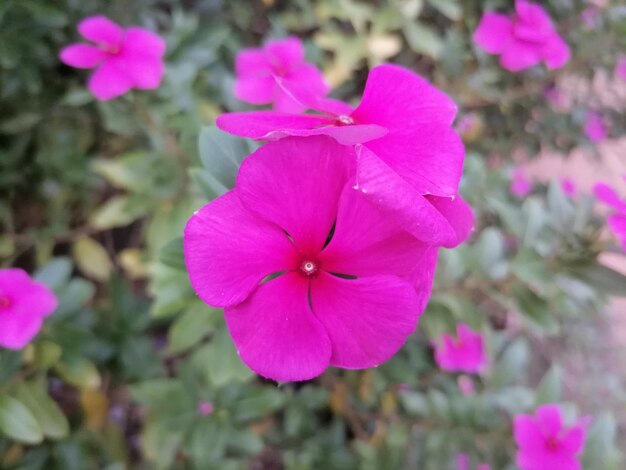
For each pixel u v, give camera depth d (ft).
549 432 0.50
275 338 0.27
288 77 0.46
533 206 0.52
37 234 0.76
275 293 0.27
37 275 0.55
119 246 0.83
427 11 0.95
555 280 0.51
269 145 0.25
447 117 0.29
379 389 0.69
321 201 0.27
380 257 0.27
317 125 0.30
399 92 0.30
